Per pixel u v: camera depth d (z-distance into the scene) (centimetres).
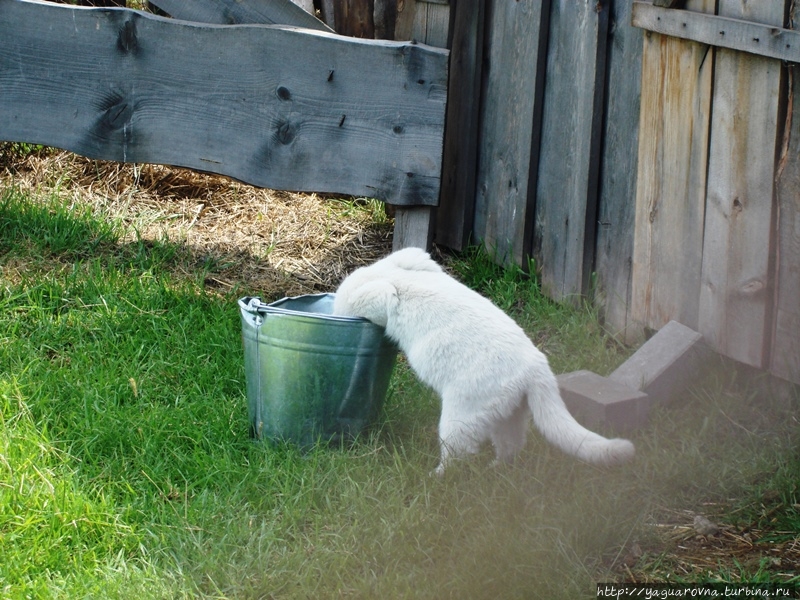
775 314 462
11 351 517
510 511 402
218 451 454
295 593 360
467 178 662
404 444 467
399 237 632
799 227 442
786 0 426
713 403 494
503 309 605
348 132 613
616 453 391
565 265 599
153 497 414
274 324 431
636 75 536
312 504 415
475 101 647
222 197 738
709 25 458
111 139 645
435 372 427
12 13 632
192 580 364
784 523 399
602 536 391
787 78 434
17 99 649
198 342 543
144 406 483
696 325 505
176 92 630
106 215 689
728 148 467
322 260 673
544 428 409
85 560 377
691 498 425
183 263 650
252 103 621
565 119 584
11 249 633
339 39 598
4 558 370
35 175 730
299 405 445
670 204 507
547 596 357
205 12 628
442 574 367
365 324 434
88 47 631
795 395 483
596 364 538
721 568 376
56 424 461
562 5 574
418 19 628
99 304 569
